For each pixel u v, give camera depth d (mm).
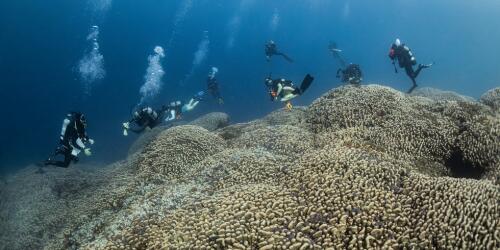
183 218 4773
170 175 7285
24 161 31453
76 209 8125
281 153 6996
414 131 7074
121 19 80812
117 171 9773
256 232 4145
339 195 4586
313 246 3982
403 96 9016
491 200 4367
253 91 45844
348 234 4184
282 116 11234
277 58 63156
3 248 9398
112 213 6516
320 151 5750
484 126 6715
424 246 4027
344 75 15992
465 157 6543
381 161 5277
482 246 3920
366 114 7824
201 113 35406
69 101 58344
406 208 4453
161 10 84188
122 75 61406
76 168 14359
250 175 5859
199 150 7867
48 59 70375
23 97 59656
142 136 15055
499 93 10258
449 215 4230
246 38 81625
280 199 4621
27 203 10898
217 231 4230
